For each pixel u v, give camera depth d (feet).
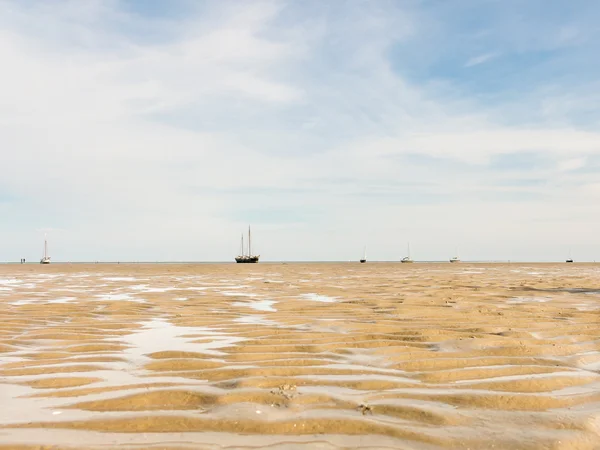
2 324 30.17
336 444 11.75
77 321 31.50
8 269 157.79
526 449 11.63
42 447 11.48
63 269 157.58
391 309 36.63
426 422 13.16
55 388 16.40
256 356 21.16
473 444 11.85
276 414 13.64
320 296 48.44
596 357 21.20
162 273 115.24
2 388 16.46
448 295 48.03
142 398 15.14
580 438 12.28
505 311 34.96
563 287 59.67
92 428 12.74
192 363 19.93
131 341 24.76
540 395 15.55
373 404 14.55
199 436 12.18
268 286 64.03
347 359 20.52
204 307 39.32
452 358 20.56
